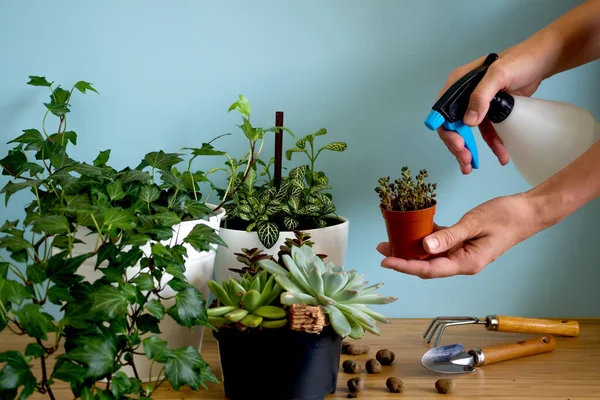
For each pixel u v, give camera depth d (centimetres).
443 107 99
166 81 130
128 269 96
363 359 112
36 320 71
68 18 127
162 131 131
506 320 117
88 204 85
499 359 110
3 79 128
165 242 97
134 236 83
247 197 122
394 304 137
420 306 138
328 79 131
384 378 104
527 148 103
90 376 73
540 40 109
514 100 102
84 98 129
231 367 95
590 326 131
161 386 101
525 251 137
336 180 133
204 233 92
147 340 79
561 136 102
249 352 93
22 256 81
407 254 102
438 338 116
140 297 81
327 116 132
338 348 98
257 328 91
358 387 98
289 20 129
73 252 97
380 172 134
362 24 130
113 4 127
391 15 130
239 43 130
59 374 73
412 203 102
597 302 138
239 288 96
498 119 102
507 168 134
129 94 129
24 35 127
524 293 138
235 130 131
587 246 136
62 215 83
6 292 73
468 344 118
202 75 130
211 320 93
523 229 94
